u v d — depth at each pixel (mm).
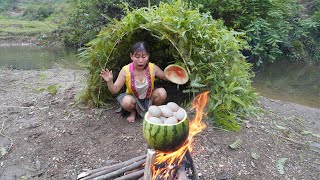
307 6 12734
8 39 14164
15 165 3256
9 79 6359
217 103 3617
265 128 4035
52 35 13938
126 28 3857
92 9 9133
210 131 3680
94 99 4273
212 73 3678
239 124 3963
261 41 9516
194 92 3756
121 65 4492
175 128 2396
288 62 10734
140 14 3738
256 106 4844
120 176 2895
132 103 3893
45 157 3355
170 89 4832
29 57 10727
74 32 11953
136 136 3641
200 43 3658
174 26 3615
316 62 10844
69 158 3346
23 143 3568
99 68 4211
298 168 3322
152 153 2373
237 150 3432
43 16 18750
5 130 3842
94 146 3514
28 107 4473
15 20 18188
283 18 10633
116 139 3602
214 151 3381
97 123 3924
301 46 10852
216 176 3055
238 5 9336
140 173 2807
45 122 3977
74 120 3996
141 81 3867
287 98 6852
